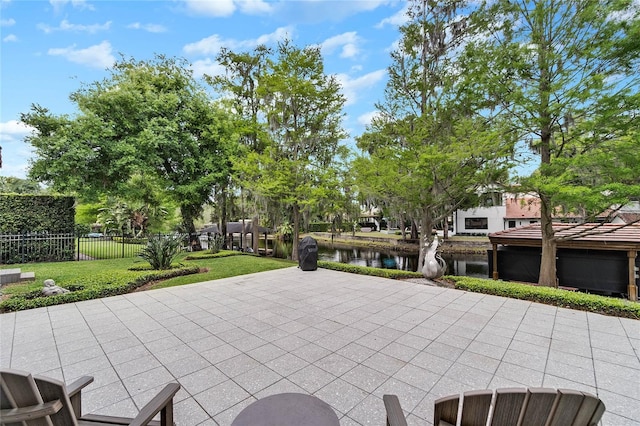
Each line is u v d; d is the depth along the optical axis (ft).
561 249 28.25
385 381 8.93
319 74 40.47
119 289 19.94
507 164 25.76
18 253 33.12
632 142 18.11
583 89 19.42
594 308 15.67
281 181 38.63
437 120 30.22
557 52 20.89
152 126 42.19
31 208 34.73
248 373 9.43
